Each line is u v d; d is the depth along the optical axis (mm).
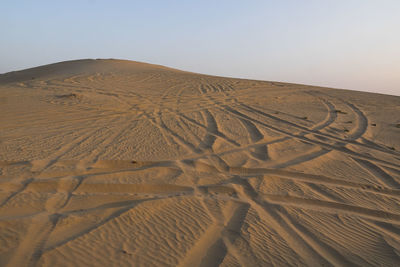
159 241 3561
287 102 18219
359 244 3854
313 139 9977
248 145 8688
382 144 9648
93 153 6906
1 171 5406
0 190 4590
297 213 4625
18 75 33219
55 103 13141
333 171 6844
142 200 4648
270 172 6484
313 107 16766
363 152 8648
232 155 7559
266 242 3725
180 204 4621
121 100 15539
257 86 24938
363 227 4336
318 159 7730
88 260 3062
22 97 14023
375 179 6496
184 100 17141
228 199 4953
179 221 4094
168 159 6840
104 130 9500
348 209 4961
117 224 3842
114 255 3195
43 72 32750
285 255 3480
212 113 13836
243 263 3256
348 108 16828
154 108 14234
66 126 9758
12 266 2844
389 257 3576
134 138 8672
